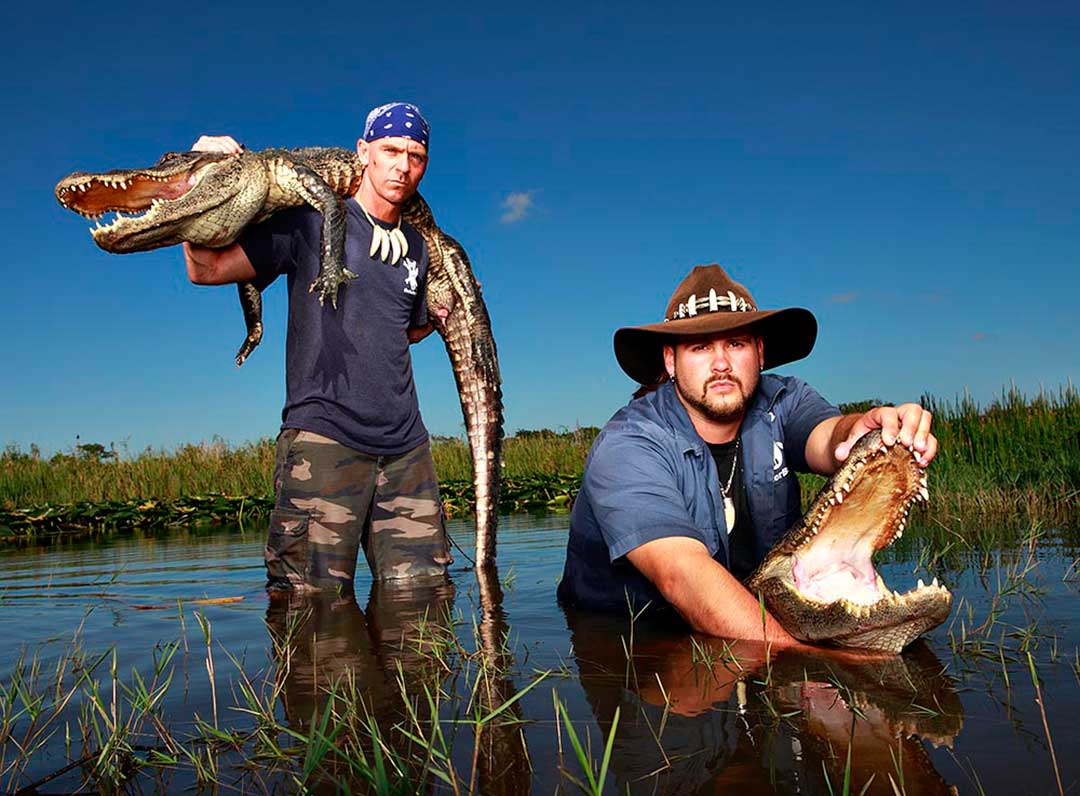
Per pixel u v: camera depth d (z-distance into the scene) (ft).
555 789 5.06
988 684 6.98
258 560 20.34
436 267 20.10
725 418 11.30
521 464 53.98
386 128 15.61
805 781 5.03
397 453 16.26
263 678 8.18
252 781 5.46
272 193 15.78
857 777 5.06
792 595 8.95
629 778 5.17
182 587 15.79
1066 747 5.41
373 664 8.64
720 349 10.99
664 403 11.41
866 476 8.94
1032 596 10.86
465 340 20.26
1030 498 23.54
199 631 10.93
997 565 13.51
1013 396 34.81
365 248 15.81
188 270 16.01
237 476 49.85
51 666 8.98
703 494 10.98
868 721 6.11
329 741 5.40
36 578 17.94
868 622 8.25
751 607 9.31
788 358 12.87
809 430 11.44
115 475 48.93
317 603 13.48
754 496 11.72
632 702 6.80
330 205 15.14
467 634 10.12
